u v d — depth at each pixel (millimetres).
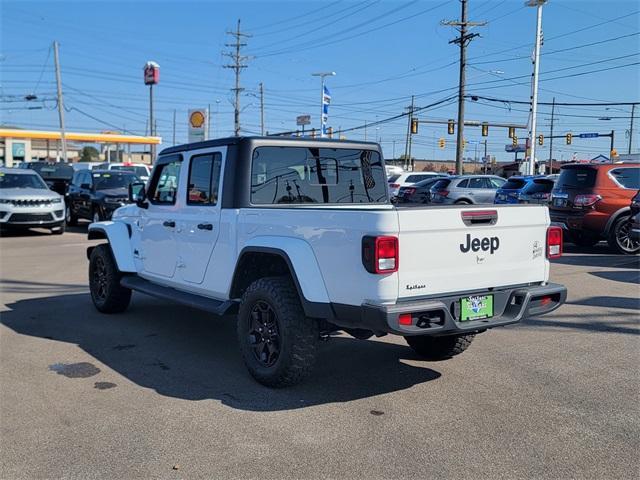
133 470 3656
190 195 6137
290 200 5789
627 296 8617
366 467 3689
